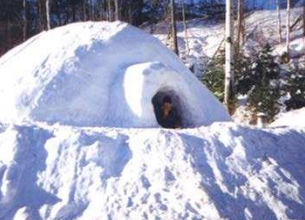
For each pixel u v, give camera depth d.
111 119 9.79
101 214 6.63
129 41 10.90
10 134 7.84
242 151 8.32
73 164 7.45
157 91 10.21
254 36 31.19
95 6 37.72
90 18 37.44
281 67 22.53
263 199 7.44
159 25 35.84
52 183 7.13
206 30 34.31
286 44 27.12
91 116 9.73
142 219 6.57
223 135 8.59
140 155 7.80
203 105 11.07
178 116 10.73
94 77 10.16
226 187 7.46
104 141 7.93
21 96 9.66
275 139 8.98
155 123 9.79
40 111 9.49
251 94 16.98
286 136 9.23
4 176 7.07
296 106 17.08
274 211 7.29
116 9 27.02
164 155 7.84
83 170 7.38
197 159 7.91
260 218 7.11
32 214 6.57
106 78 10.26
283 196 7.61
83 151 7.68
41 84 9.82
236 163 8.06
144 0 38.56
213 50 29.83
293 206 7.48
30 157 7.51
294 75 18.58
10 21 36.50
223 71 20.20
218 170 7.79
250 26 33.19
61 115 9.55
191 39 32.31
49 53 10.55
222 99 18.66
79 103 9.75
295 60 25.06
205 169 7.75
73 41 10.79
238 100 17.56
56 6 37.22
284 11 35.94
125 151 7.86
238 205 7.20
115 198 6.92
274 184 7.82
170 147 8.01
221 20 36.09
